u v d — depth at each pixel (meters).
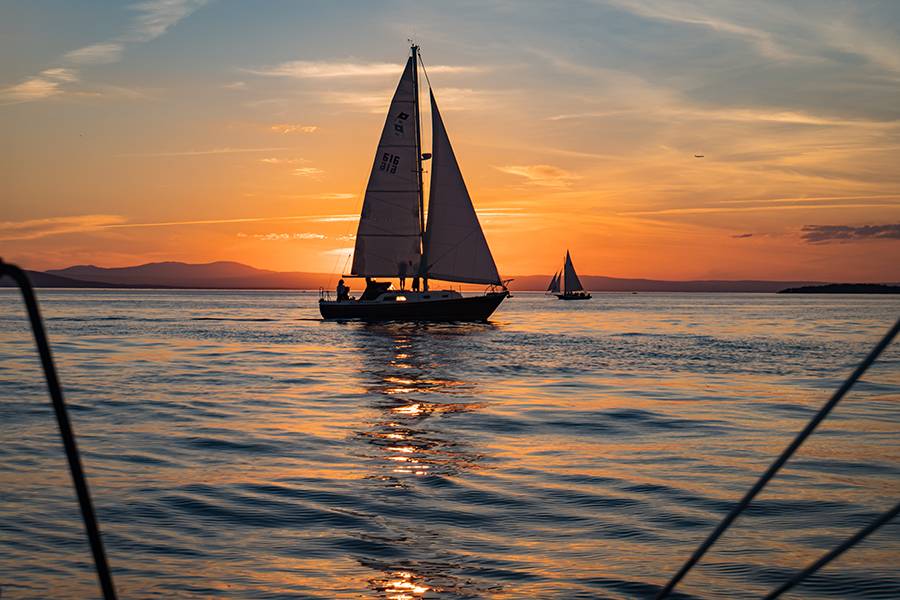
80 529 11.03
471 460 15.93
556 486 13.65
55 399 2.66
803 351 47.31
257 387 29.09
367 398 26.19
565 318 100.19
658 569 9.57
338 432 19.41
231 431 19.41
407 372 35.00
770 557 9.95
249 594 8.76
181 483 13.79
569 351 46.84
